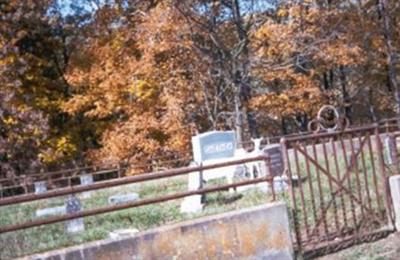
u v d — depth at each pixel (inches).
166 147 776.9
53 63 912.9
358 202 306.5
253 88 832.3
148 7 816.9
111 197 422.3
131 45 827.4
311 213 318.0
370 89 995.3
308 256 283.4
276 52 749.9
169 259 246.5
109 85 792.3
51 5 908.6
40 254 224.8
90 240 287.7
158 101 793.6
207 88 809.5
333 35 749.9
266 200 335.9
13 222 376.8
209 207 349.4
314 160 298.8
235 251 262.2
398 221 310.7
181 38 737.0
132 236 240.8
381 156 322.0
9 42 786.2
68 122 863.7
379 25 854.5
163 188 463.2
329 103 854.5
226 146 450.3
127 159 778.8
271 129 994.7
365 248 293.0
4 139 744.3
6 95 745.0
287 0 764.0
